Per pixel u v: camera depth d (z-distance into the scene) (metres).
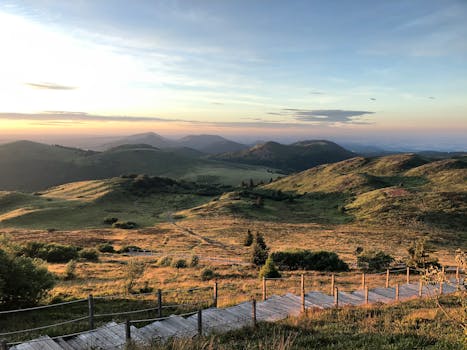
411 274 33.91
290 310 13.43
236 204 124.69
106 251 57.16
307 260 37.88
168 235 81.44
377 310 13.22
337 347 8.58
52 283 17.38
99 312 15.08
